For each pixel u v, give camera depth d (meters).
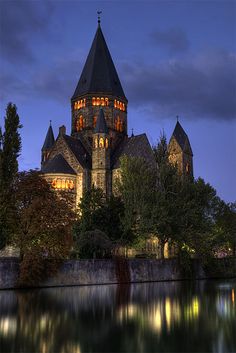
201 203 74.19
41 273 48.66
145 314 24.44
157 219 64.94
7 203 48.56
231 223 86.50
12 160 50.94
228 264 77.06
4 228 47.84
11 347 15.73
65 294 38.66
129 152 107.12
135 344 16.23
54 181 96.81
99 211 69.06
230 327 19.91
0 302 31.38
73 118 118.06
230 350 15.17
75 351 15.09
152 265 63.59
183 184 70.00
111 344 16.27
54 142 118.19
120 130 116.56
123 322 21.47
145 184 67.75
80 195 99.62
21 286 47.22
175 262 67.56
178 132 116.94
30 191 50.50
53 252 50.16
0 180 48.50
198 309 26.75
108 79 117.00
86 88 116.50
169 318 22.81
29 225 48.66
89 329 19.48
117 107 116.69
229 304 29.45
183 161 113.44
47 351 15.07
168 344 16.23
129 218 66.25
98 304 29.83
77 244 61.09
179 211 66.81
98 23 123.00
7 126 51.38
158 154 73.19
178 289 45.03
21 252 48.72
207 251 72.06
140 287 48.94
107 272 56.97
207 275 73.56
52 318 22.94
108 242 61.69
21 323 21.19
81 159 104.25
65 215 51.28
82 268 53.94
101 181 101.00
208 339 17.11
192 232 67.25
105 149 102.75
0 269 46.09
